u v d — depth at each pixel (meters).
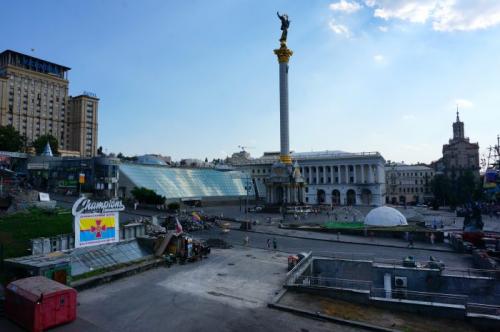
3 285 26.44
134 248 41.03
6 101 178.88
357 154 165.50
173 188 111.56
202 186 125.12
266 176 174.62
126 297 28.28
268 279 34.47
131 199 90.19
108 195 94.06
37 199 61.28
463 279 33.16
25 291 21.86
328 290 29.91
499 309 28.84
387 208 72.44
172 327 22.78
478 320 25.98
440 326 25.70
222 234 61.06
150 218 63.16
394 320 26.08
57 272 28.05
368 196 154.50
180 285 31.86
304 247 51.38
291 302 28.33
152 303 27.06
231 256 44.38
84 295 28.47
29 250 33.75
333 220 82.56
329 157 163.00
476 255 42.66
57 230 42.81
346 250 49.53
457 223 80.12
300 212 96.56
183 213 76.06
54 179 101.44
